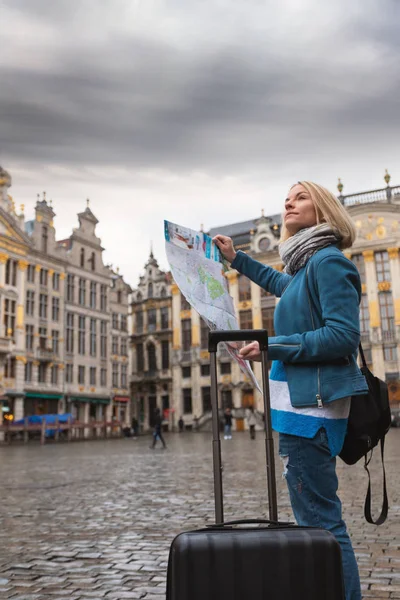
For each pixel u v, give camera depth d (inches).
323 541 78.2
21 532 241.0
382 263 2016.5
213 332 98.7
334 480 106.3
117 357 2313.0
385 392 110.9
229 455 705.0
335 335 102.7
